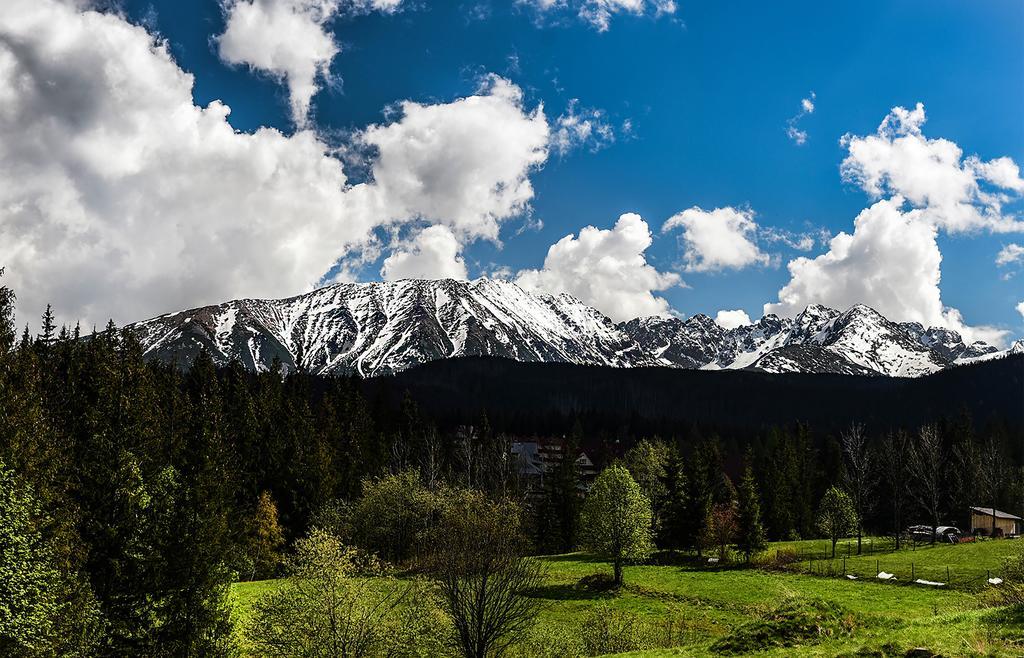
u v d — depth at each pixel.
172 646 32.25
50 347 74.38
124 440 41.12
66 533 31.92
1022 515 102.62
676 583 65.69
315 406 122.62
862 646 19.95
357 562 34.81
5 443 33.56
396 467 102.25
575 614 53.59
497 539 35.06
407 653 31.64
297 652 30.72
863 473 102.44
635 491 67.19
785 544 91.56
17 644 24.28
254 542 68.62
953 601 48.09
